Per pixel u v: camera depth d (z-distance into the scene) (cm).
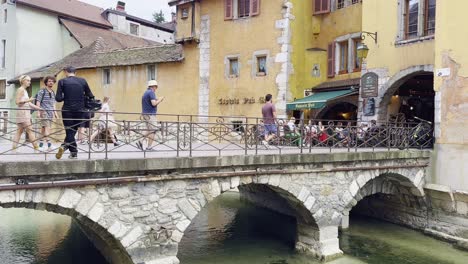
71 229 1273
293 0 1599
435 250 1074
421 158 1150
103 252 1009
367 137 1199
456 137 1099
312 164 952
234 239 1182
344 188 1010
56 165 638
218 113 1762
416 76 1436
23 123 707
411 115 1441
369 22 1408
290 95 1597
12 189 611
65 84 706
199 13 1811
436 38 1148
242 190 1683
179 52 1923
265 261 1002
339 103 1639
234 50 1716
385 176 1177
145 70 2009
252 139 1022
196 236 1211
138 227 735
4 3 2623
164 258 764
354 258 1016
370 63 1401
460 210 1089
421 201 1191
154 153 862
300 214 1018
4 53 2639
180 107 1884
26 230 1253
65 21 2689
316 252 995
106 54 2217
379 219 1370
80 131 966
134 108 2042
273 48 1611
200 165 780
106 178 692
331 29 1669
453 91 1105
